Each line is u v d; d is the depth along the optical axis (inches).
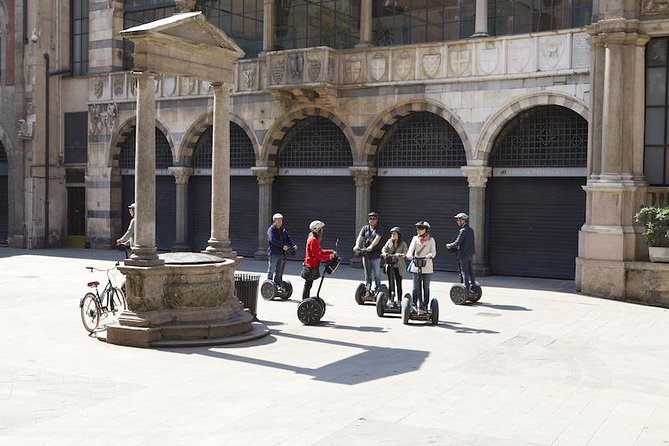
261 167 1128.2
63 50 1344.7
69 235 1365.7
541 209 954.7
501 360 496.1
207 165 1214.9
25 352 498.9
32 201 1331.2
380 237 725.3
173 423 347.9
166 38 545.6
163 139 1259.8
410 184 1040.8
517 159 963.3
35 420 350.0
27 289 810.2
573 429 350.3
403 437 333.4
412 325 618.2
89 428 338.6
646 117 804.6
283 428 343.0
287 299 748.6
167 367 460.8
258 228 1154.7
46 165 1337.4
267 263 1096.2
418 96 999.6
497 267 983.6
